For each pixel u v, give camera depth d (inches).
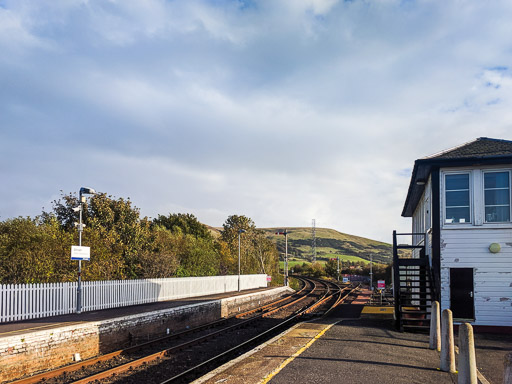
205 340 630.5
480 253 613.9
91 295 755.4
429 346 437.7
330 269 3708.2
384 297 1385.3
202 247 1766.7
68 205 1407.5
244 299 1172.5
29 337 450.0
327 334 506.0
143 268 1282.0
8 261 843.4
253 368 340.2
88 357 531.8
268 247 2509.8
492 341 512.1
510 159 599.2
